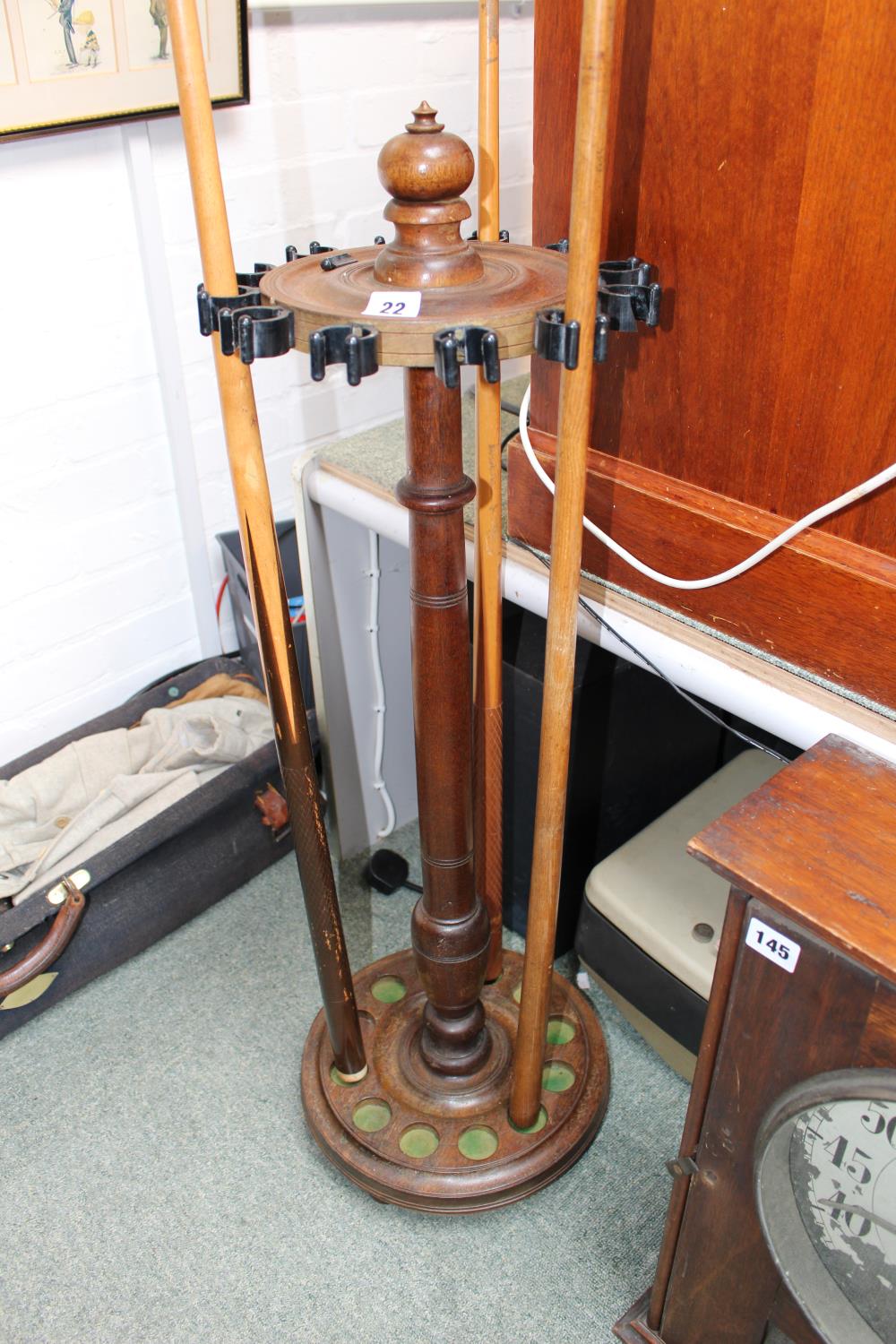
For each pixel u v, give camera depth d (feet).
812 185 2.28
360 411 5.50
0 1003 3.97
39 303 4.20
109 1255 3.48
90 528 4.75
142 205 4.25
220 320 2.27
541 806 2.78
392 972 4.04
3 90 3.64
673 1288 2.97
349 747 4.60
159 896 4.35
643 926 3.62
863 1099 2.10
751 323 2.52
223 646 5.51
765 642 2.81
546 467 3.14
